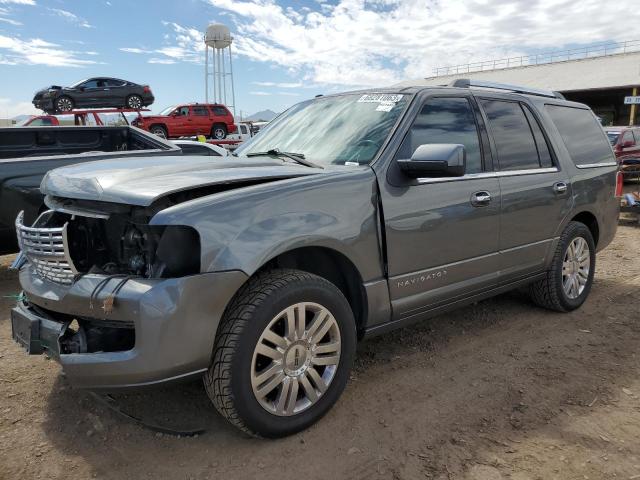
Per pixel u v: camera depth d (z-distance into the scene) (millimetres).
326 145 3582
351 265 3057
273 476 2547
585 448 2791
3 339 4191
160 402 3188
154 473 2570
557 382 3510
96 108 23125
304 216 2785
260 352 2635
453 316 4730
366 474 2566
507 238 3998
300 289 2732
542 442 2834
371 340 4168
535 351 4004
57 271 2773
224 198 2596
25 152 6195
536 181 4219
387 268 3189
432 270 3457
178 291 2402
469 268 3725
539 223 4293
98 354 2473
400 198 3234
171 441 2816
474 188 3682
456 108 3809
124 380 2443
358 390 3361
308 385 2854
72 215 2941
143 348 2389
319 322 2857
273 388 2715
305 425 2863
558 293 4664
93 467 2615
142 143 6812
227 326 2574
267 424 2701
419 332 4348
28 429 2928
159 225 2453
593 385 3473
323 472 2578
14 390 3350
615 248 7828
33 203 5484
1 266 6461
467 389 3398
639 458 2711
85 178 2824
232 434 2871
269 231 2637
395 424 2982
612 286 5734
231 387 2559
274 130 4207
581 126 5051
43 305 2783
